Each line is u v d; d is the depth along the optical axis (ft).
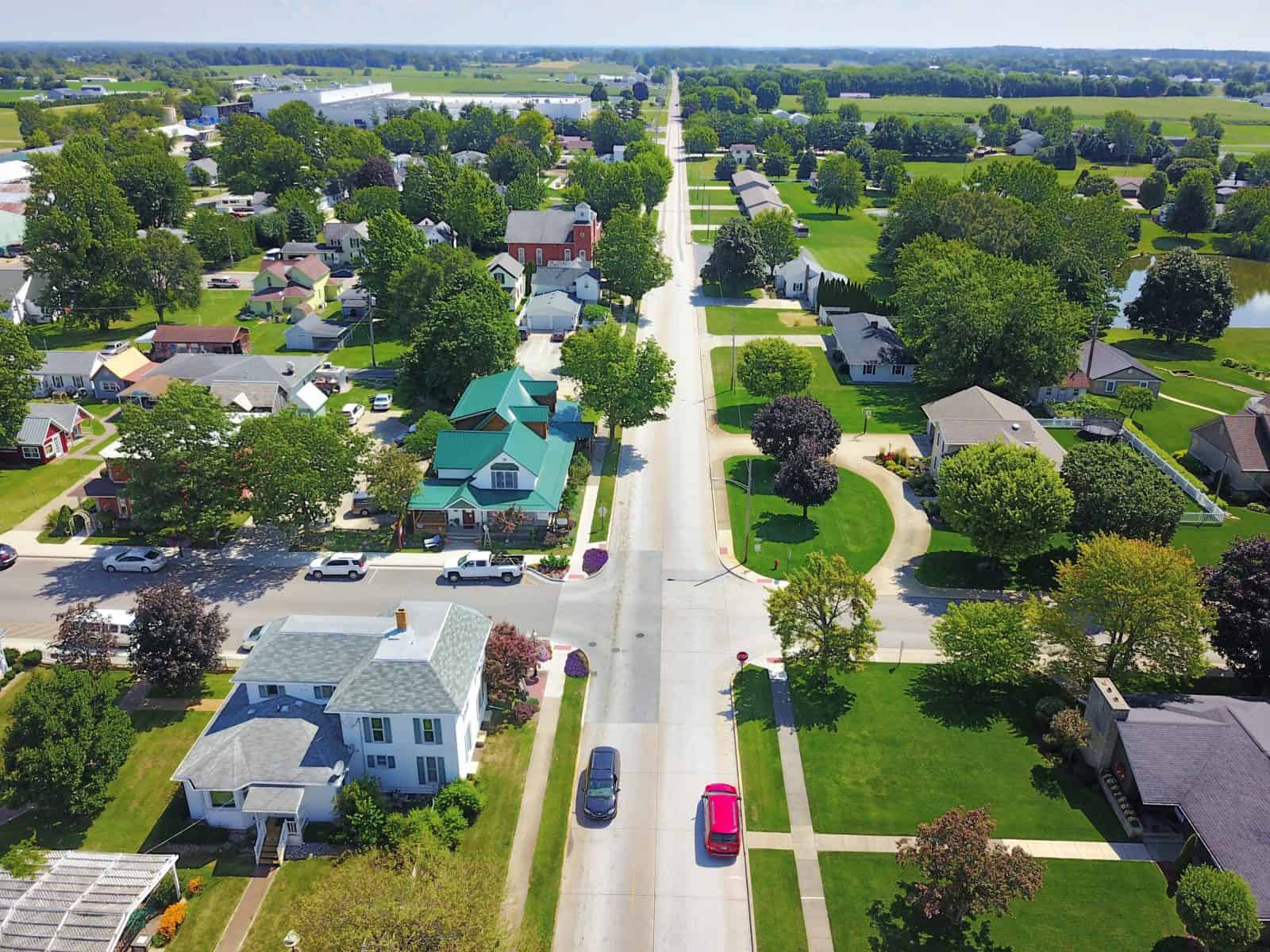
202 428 204.95
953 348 287.69
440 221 532.32
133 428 199.52
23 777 131.13
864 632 159.22
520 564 203.72
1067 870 128.47
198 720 158.30
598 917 122.31
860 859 131.03
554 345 357.20
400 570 205.36
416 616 153.79
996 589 197.77
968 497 192.54
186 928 120.06
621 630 183.83
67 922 113.29
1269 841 120.16
